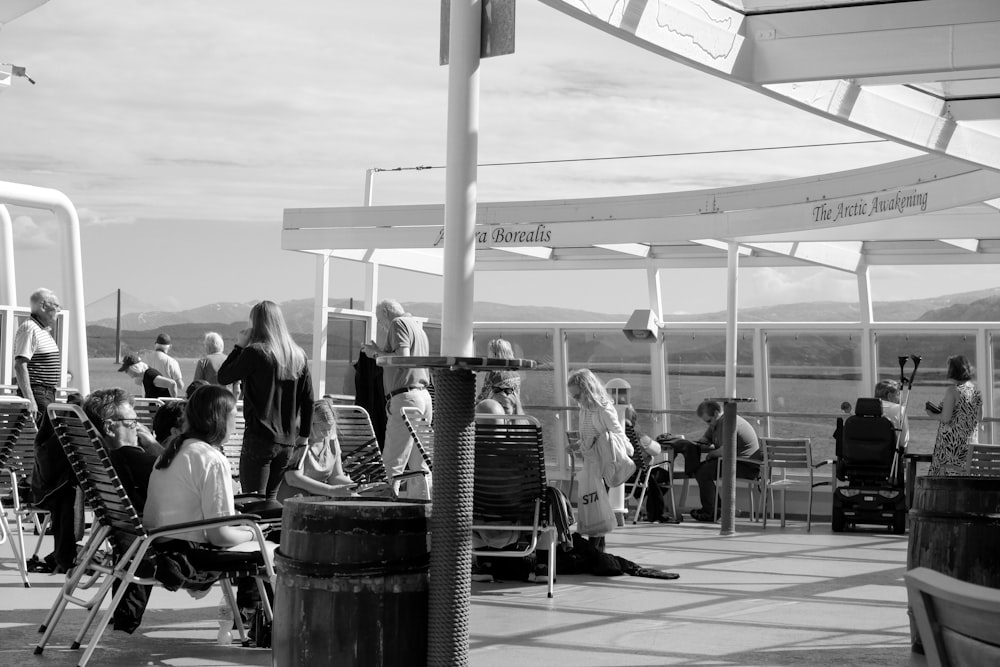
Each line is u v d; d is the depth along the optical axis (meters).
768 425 16.66
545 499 8.12
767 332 16.84
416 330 10.09
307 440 7.57
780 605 7.71
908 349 16.20
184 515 5.88
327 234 14.12
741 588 8.45
